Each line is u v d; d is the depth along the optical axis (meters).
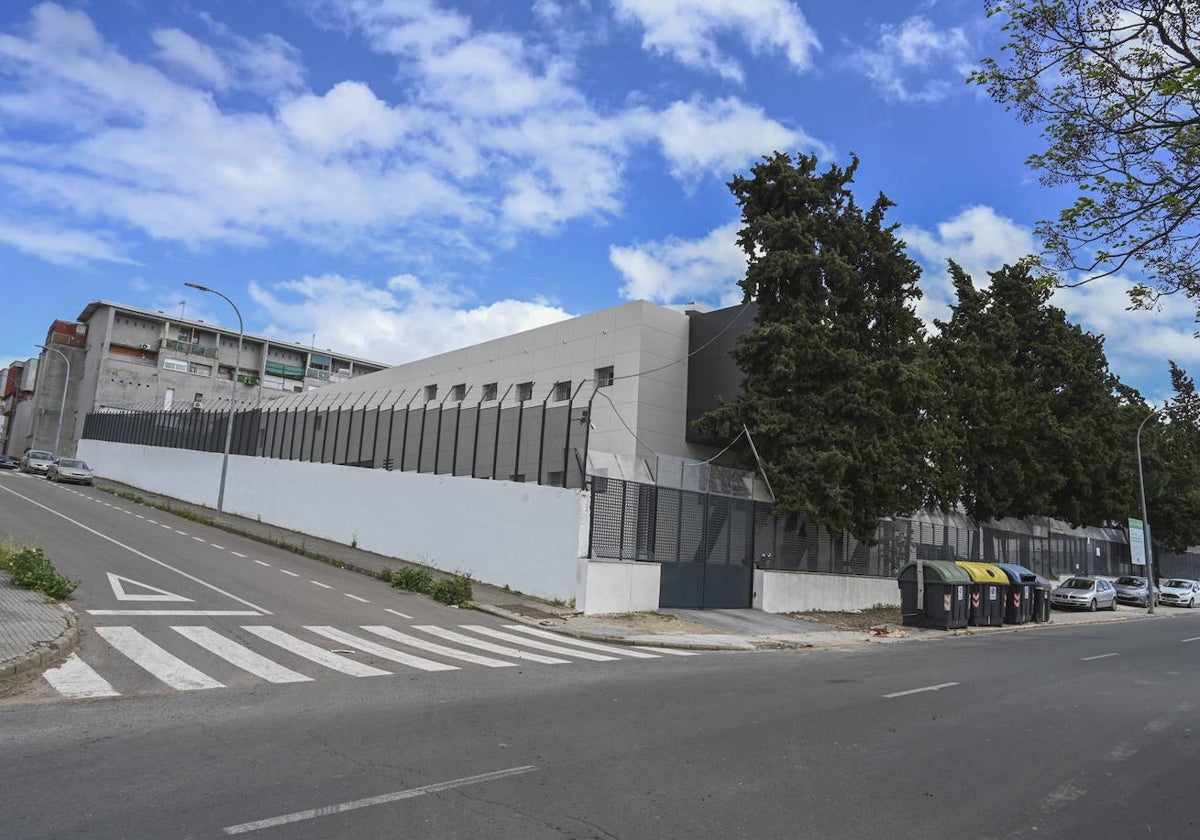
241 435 35.25
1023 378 34.69
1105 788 6.12
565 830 4.63
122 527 25.00
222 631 11.74
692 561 20.42
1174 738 8.15
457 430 23.34
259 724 6.89
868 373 22.34
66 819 4.49
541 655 12.34
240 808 4.77
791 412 22.66
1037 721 8.75
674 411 30.39
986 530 34.00
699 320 31.23
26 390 85.50
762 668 12.45
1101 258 7.73
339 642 11.82
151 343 79.44
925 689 10.72
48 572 13.15
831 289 23.23
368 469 26.25
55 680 8.21
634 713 8.12
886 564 27.52
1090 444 34.62
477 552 21.12
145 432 45.53
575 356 32.53
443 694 8.67
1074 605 33.88
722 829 4.78
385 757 6.03
